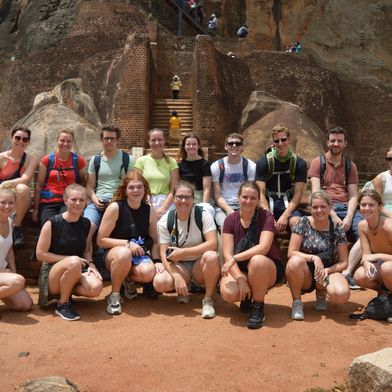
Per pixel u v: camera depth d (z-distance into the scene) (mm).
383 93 23594
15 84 22391
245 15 30219
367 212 5625
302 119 20328
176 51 23266
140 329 5066
